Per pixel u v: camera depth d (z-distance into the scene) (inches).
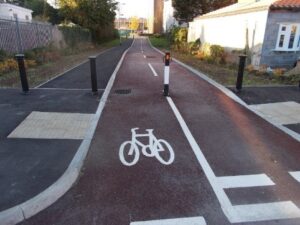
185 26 1485.0
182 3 1433.3
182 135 229.5
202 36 969.5
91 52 1095.6
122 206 141.4
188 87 404.5
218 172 173.6
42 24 767.1
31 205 136.1
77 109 289.7
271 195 151.7
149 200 146.3
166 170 175.2
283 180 166.4
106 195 150.0
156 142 215.2
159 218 133.4
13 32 597.0
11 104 303.9
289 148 209.2
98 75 500.7
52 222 130.6
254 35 589.9
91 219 132.5
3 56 522.0
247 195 151.3
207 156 193.9
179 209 139.6
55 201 145.5
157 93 364.8
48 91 363.6
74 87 391.5
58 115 269.7
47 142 209.0
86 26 1412.4
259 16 570.3
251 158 192.5
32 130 232.2
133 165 180.7
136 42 2180.1
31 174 164.2
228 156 194.7
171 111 290.5
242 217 134.7
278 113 289.0
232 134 233.5
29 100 319.9
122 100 329.1
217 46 737.6
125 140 217.8
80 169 174.7
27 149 197.2
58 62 689.6
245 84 419.8
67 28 1014.4
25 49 652.7
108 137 223.1
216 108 303.7
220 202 145.3
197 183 161.6
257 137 228.5
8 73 480.1
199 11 1448.1
